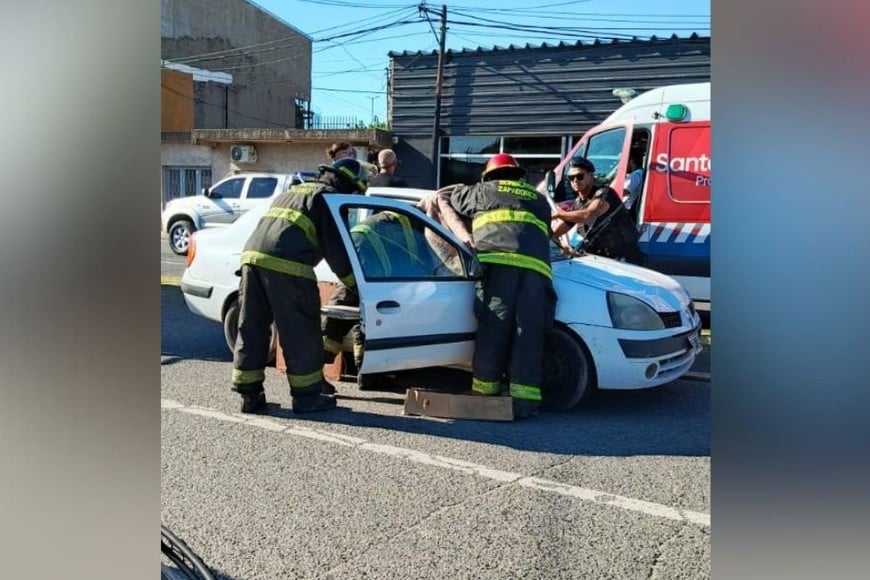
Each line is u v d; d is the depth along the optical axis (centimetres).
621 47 1401
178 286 1009
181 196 2059
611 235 682
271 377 543
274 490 329
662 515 306
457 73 1571
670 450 388
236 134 1955
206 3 2588
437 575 257
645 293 449
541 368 439
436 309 448
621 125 798
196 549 274
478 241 447
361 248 442
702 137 749
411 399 448
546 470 357
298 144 1953
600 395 503
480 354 442
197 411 449
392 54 1659
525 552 274
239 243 560
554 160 1494
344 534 287
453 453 380
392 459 369
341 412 452
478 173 1577
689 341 465
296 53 3045
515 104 1520
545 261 439
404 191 635
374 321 427
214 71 2628
